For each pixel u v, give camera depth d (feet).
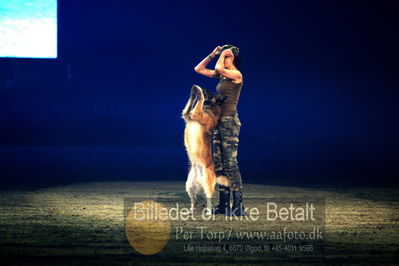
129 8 71.67
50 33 66.59
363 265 13.16
